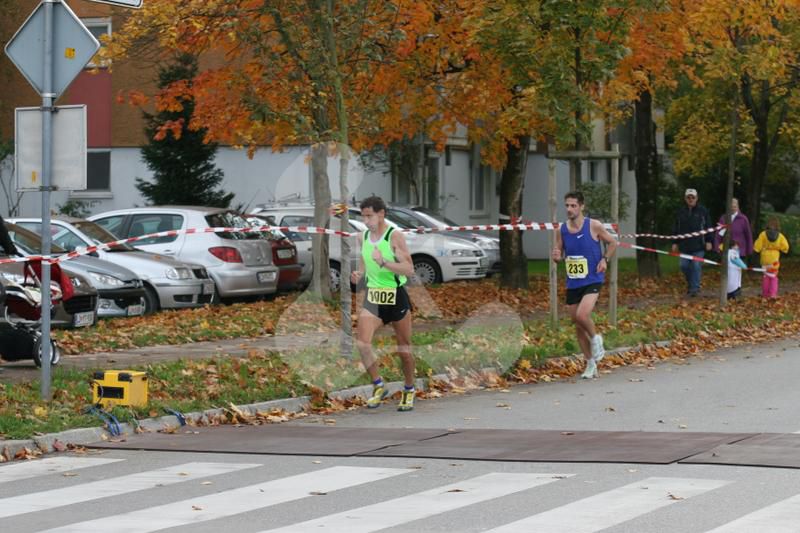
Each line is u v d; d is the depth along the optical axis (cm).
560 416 2308
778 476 1670
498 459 1856
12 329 2783
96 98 6788
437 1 4300
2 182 6800
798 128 6900
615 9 3509
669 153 9275
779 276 6888
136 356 3061
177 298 4147
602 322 3731
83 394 2395
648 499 1538
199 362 2838
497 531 1384
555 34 3441
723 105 6631
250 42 3781
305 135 3628
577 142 3603
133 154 6756
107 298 3834
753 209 6931
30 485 1738
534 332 3453
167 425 2241
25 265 2878
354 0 3453
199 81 4375
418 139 6681
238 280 4438
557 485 1647
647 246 6275
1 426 2052
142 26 4050
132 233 4534
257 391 2481
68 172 2312
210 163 6231
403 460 1878
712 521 1410
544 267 7738
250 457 1939
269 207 5462
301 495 1625
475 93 4525
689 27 4328
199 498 1617
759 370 3012
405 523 1439
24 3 6919
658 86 5381
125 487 1706
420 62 4425
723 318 4078
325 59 3466
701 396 2545
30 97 6950
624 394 2603
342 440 2078
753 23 4100
